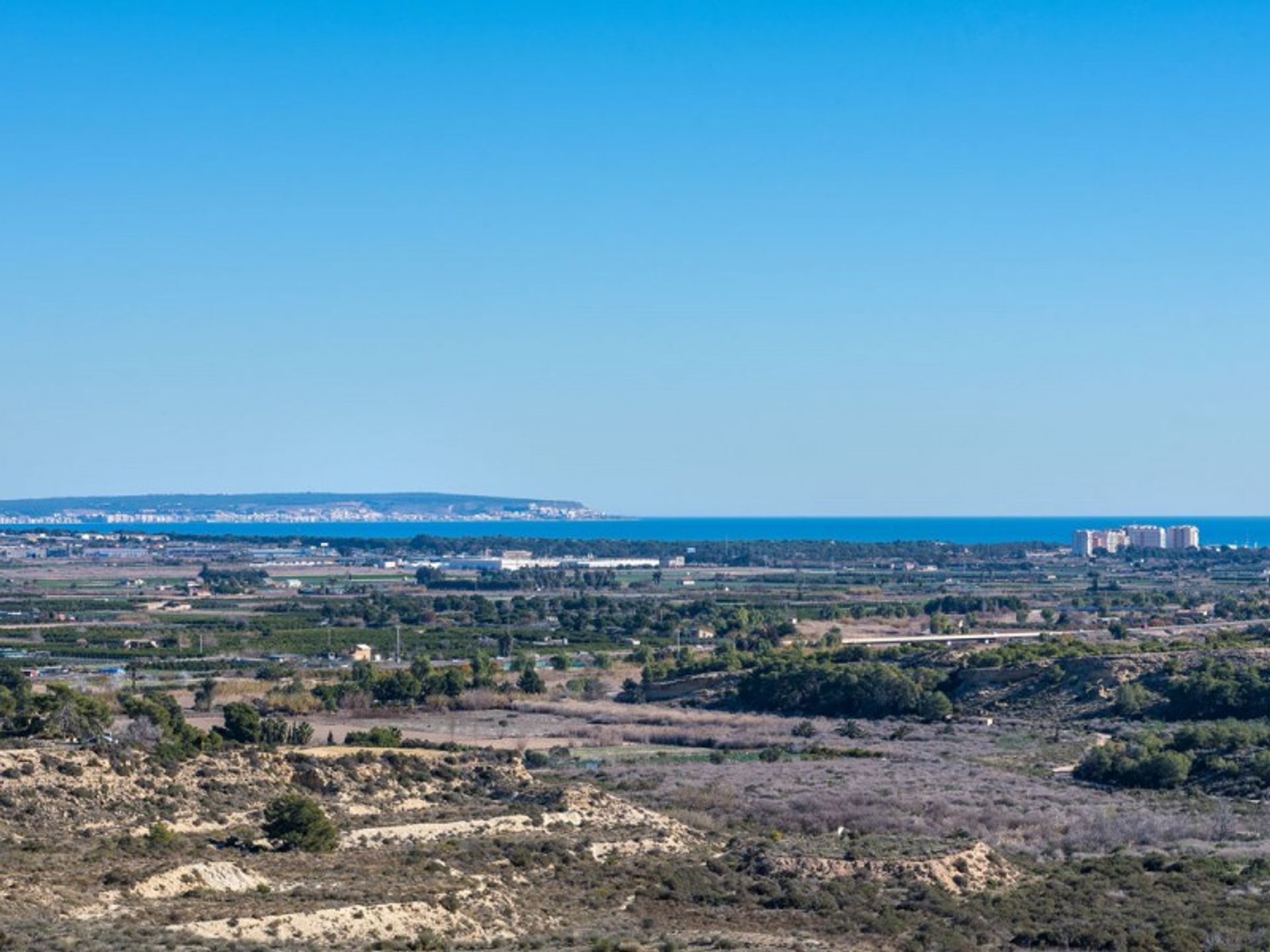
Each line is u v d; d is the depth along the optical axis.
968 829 113.12
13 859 79.94
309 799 99.44
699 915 84.56
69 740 118.25
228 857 87.38
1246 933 80.44
